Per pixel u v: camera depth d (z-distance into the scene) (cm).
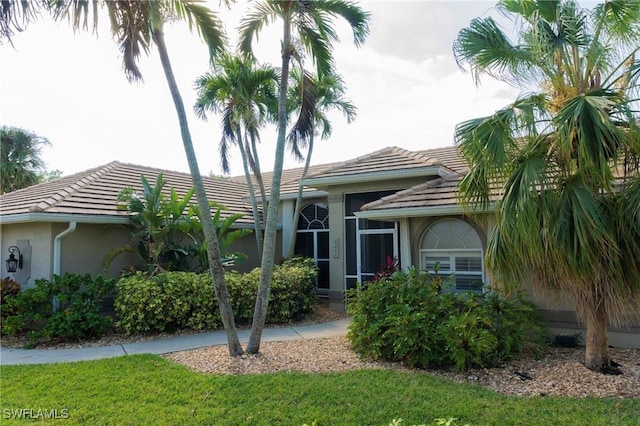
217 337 988
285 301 1171
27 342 976
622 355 772
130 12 738
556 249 584
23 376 695
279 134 834
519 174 614
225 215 1549
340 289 1344
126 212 1228
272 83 1346
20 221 1088
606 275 589
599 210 575
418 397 575
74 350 890
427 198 1014
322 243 1652
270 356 794
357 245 1320
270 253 820
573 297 668
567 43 643
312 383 631
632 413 512
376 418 513
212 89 1327
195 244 1320
